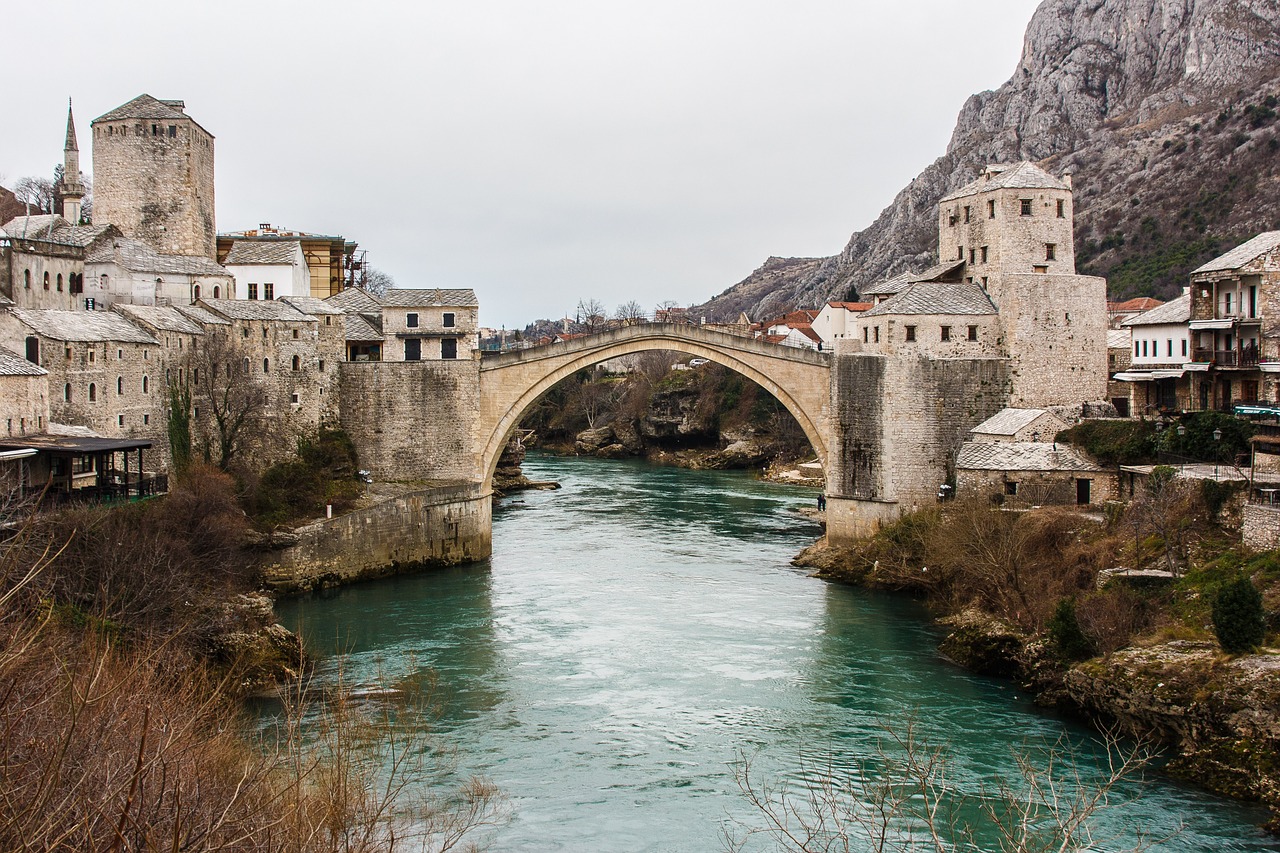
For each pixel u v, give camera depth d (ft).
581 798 132.05
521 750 147.02
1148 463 231.50
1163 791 132.46
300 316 273.33
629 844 119.85
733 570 262.88
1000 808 127.65
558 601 231.09
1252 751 132.16
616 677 179.11
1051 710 163.12
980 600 203.31
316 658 185.68
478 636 203.21
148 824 61.98
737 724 157.99
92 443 206.39
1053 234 275.39
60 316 230.07
